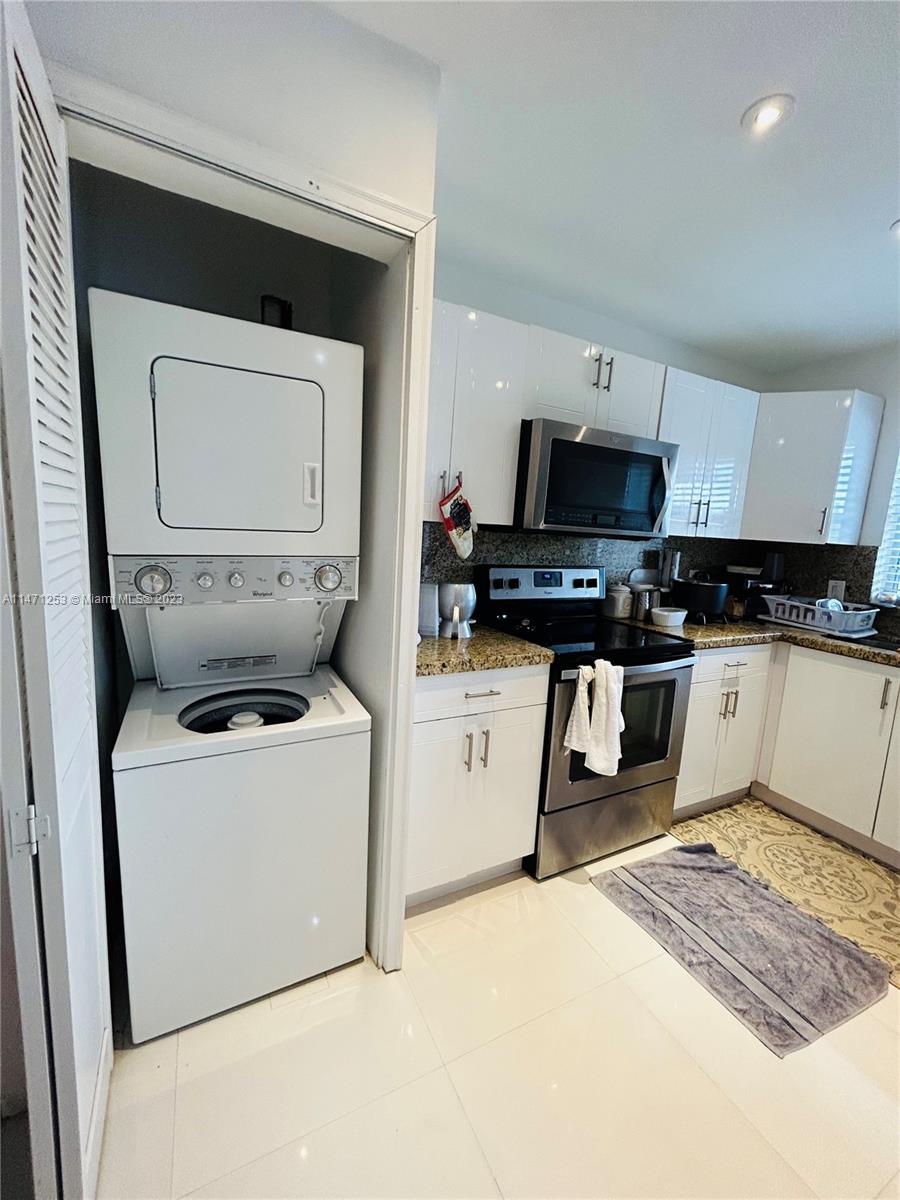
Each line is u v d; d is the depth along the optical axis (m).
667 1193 1.07
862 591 2.80
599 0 1.00
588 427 2.12
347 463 1.45
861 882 2.07
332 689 1.67
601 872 2.06
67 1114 0.87
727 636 2.37
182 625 1.47
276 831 1.37
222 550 1.32
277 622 1.61
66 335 0.96
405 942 1.68
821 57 1.10
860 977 1.61
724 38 1.07
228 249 1.71
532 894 1.93
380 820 1.54
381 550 1.47
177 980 1.30
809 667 2.46
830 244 1.83
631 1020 1.44
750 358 3.02
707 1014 1.47
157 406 1.20
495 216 1.78
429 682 1.63
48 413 0.82
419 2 1.03
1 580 0.69
